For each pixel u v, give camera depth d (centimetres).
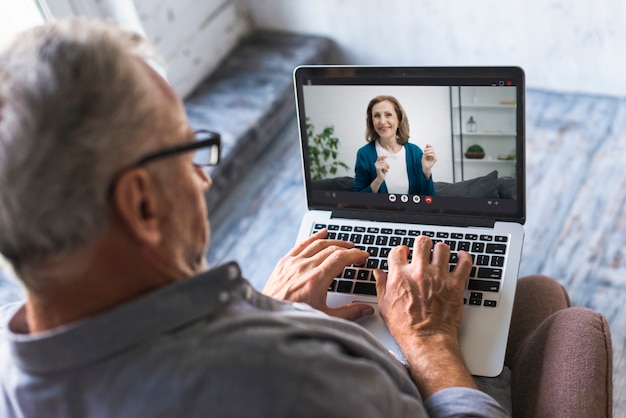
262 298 62
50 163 46
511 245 97
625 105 181
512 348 100
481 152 97
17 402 54
